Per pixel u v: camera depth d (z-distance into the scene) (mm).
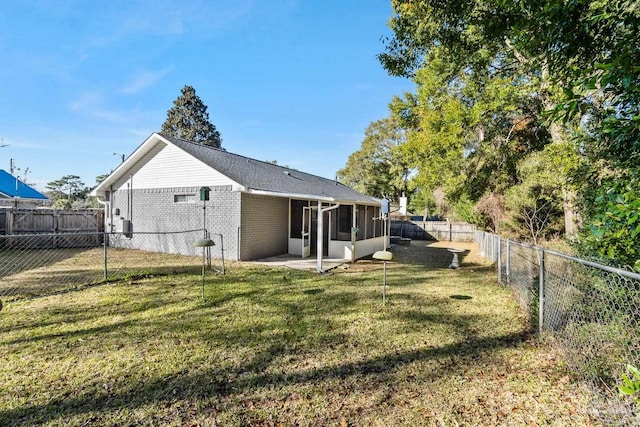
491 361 3465
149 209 12156
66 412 2576
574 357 3180
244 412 2602
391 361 3482
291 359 3521
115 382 3029
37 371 3213
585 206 3863
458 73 9289
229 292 6344
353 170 33375
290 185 12680
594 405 2578
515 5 3373
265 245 11438
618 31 2639
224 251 10516
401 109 13016
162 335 4156
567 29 2787
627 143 2508
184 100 35719
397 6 6473
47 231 13039
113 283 6910
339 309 5355
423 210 31219
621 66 2059
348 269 9492
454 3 4906
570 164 5258
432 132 11156
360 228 12461
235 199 10336
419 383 3037
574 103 2354
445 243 20141
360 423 2477
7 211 12250
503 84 8555
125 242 12781
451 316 5004
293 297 6074
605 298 2795
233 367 3332
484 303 5754
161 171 11883
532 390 2889
